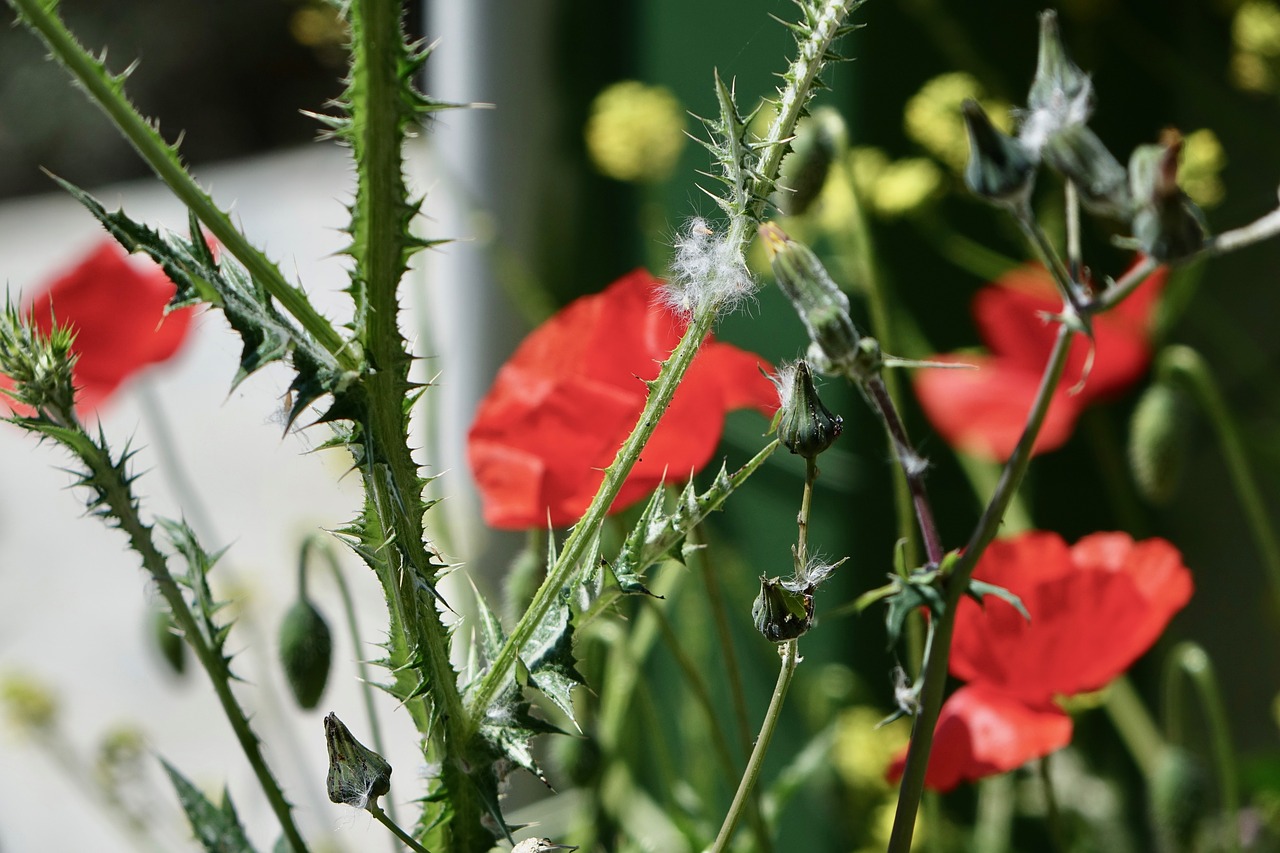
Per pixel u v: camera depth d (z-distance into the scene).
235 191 4.10
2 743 2.08
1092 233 1.22
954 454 1.12
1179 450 0.98
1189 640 1.38
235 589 1.31
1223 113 1.19
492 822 0.75
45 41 0.69
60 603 2.57
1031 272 0.99
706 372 0.83
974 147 0.71
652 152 1.08
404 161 0.71
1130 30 1.25
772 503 1.12
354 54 0.70
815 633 1.11
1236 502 1.33
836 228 1.03
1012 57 1.16
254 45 5.92
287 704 1.74
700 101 1.14
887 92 1.08
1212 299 1.35
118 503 0.76
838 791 1.09
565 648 0.74
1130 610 0.84
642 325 0.85
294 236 3.21
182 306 0.71
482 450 0.85
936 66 1.09
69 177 5.71
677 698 1.18
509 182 1.23
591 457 0.84
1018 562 0.86
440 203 1.32
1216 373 1.34
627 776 0.96
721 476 0.73
